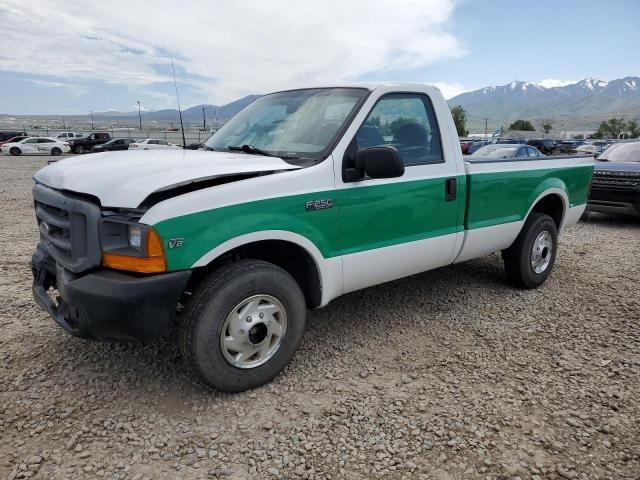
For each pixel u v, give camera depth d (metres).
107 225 2.73
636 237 8.32
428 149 4.01
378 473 2.47
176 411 2.94
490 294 5.09
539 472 2.49
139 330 2.69
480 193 4.37
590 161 5.87
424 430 2.81
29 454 2.53
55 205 3.01
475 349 3.84
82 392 3.10
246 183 2.96
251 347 3.09
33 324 4.10
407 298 4.92
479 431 2.80
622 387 3.29
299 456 2.58
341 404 3.05
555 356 3.73
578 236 8.38
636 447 2.69
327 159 3.32
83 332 2.82
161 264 2.67
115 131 62.31
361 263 3.57
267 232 3.00
